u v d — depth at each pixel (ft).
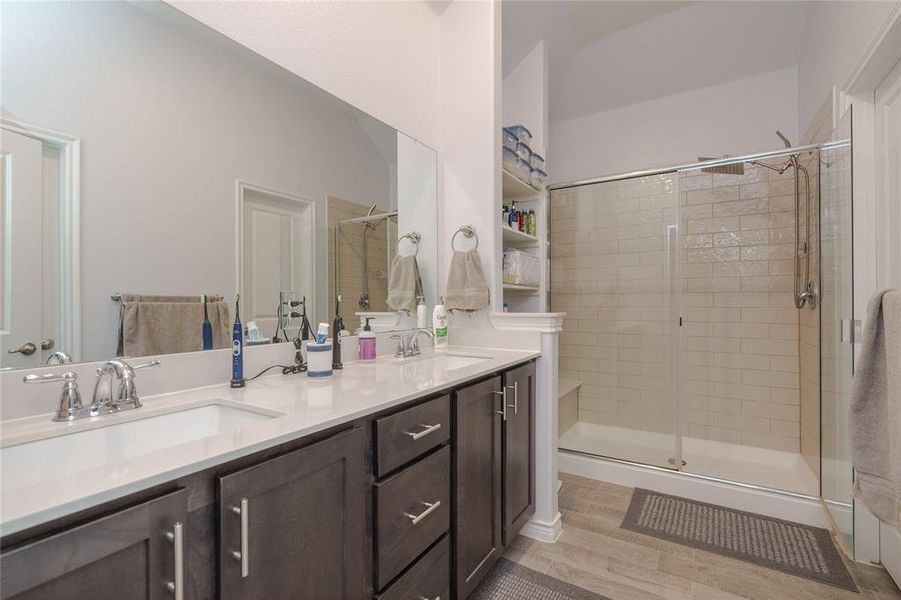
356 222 5.72
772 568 5.43
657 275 9.63
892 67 5.17
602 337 10.18
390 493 3.36
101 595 1.76
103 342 3.23
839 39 6.33
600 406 10.23
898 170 5.08
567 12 9.11
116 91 3.34
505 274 8.46
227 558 2.22
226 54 4.16
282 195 4.72
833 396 6.16
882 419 4.30
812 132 7.95
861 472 4.43
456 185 7.23
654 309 9.68
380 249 6.12
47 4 2.97
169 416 3.19
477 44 7.06
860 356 4.49
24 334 2.84
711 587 5.08
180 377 3.66
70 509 1.67
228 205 4.16
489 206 6.91
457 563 4.21
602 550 5.87
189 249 3.82
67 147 3.07
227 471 2.26
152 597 1.93
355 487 3.07
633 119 11.04
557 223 10.46
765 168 8.93
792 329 8.71
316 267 5.12
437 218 7.27
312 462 2.70
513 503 5.49
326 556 2.83
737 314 9.21
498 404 5.12
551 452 6.23
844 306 5.62
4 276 2.76
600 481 8.23
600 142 11.44
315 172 5.12
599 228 10.11
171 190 3.70
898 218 5.08
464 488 4.36
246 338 4.28
